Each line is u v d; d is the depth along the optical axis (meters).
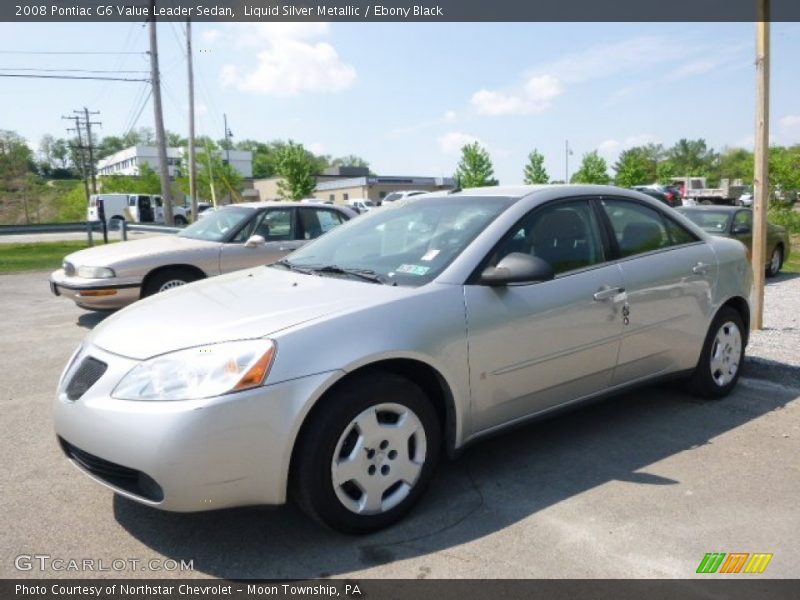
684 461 3.69
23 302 9.87
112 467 2.73
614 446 3.90
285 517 3.12
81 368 2.97
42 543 2.92
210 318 2.98
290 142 50.53
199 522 3.08
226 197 63.47
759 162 6.30
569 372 3.65
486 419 3.35
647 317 4.03
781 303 8.43
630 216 4.18
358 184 69.31
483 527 3.00
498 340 3.29
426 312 3.08
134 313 3.30
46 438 4.21
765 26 6.02
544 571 2.65
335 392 2.82
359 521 2.89
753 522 3.02
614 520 3.04
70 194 82.44
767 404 4.63
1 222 77.38
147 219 42.53
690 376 4.58
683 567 2.67
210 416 2.56
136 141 111.06
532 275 3.20
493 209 3.71
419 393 3.05
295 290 3.32
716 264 4.54
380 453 2.95
